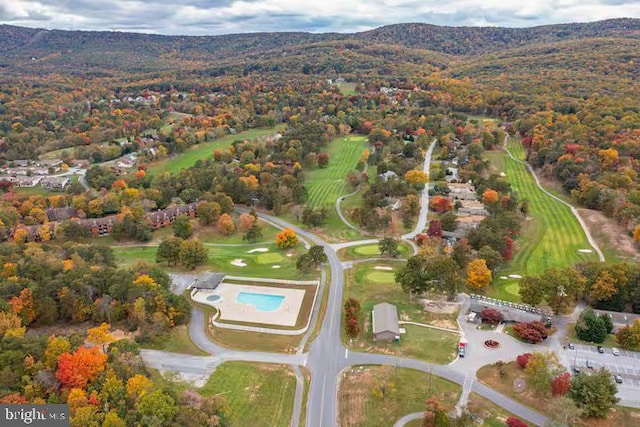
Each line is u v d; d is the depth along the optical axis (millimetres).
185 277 140750
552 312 115188
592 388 80750
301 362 99812
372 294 127312
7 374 81312
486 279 122250
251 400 88562
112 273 120000
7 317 99812
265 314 119375
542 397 85188
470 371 93938
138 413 75000
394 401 86125
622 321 109750
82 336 97938
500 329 108562
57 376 82188
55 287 113125
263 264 150375
